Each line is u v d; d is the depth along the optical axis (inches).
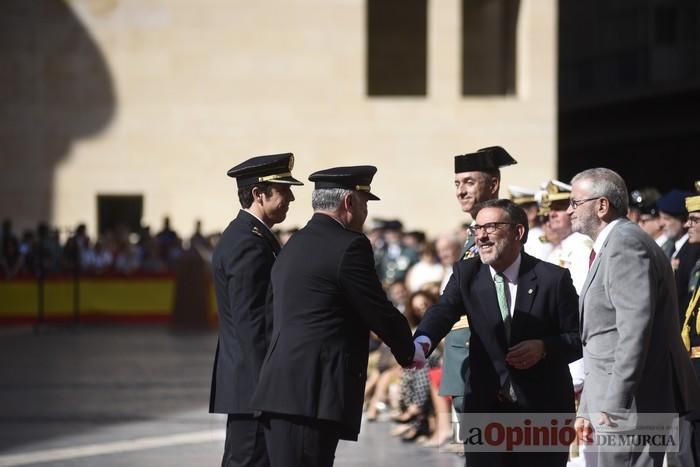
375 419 1763.0
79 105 4249.5
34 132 4232.3
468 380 912.3
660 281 866.1
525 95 4232.3
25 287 3230.8
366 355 893.2
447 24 4220.0
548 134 4210.1
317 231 889.5
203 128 4274.1
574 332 888.3
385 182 4252.0
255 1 4276.6
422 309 1637.6
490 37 4751.5
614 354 860.0
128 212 4291.3
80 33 4247.0
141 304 3299.7
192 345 2760.8
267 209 1009.5
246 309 970.1
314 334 868.6
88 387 2059.5
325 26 4281.5
